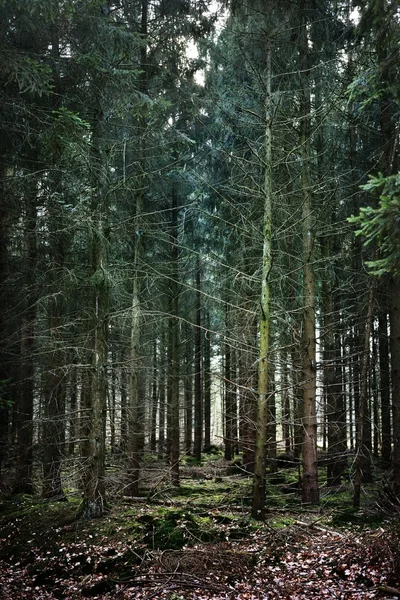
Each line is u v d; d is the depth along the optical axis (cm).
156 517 820
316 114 1017
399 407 925
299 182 1118
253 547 710
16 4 741
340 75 1048
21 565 722
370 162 1132
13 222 991
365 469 1275
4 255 1099
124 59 948
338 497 1090
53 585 647
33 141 991
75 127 820
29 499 1059
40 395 1257
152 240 1453
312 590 560
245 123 995
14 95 909
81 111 1018
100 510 890
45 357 1141
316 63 1053
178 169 1305
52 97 1003
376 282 1029
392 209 481
